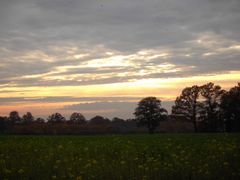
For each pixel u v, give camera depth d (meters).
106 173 12.84
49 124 103.69
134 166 13.98
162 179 12.24
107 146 21.64
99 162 14.94
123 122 114.94
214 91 96.19
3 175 12.82
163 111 109.25
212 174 12.41
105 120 114.69
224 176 12.18
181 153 16.95
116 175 12.54
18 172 13.01
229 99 93.75
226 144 19.47
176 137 33.16
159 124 109.50
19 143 23.27
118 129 111.75
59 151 18.64
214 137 29.58
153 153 18.69
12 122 105.69
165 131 109.88
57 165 14.23
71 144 23.06
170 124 110.81
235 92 94.06
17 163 14.79
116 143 23.55
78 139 29.81
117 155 17.77
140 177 12.36
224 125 95.81
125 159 16.08
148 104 108.94
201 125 97.25
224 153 16.08
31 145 22.05
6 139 28.48
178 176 12.41
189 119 97.94
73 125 105.31
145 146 21.36
